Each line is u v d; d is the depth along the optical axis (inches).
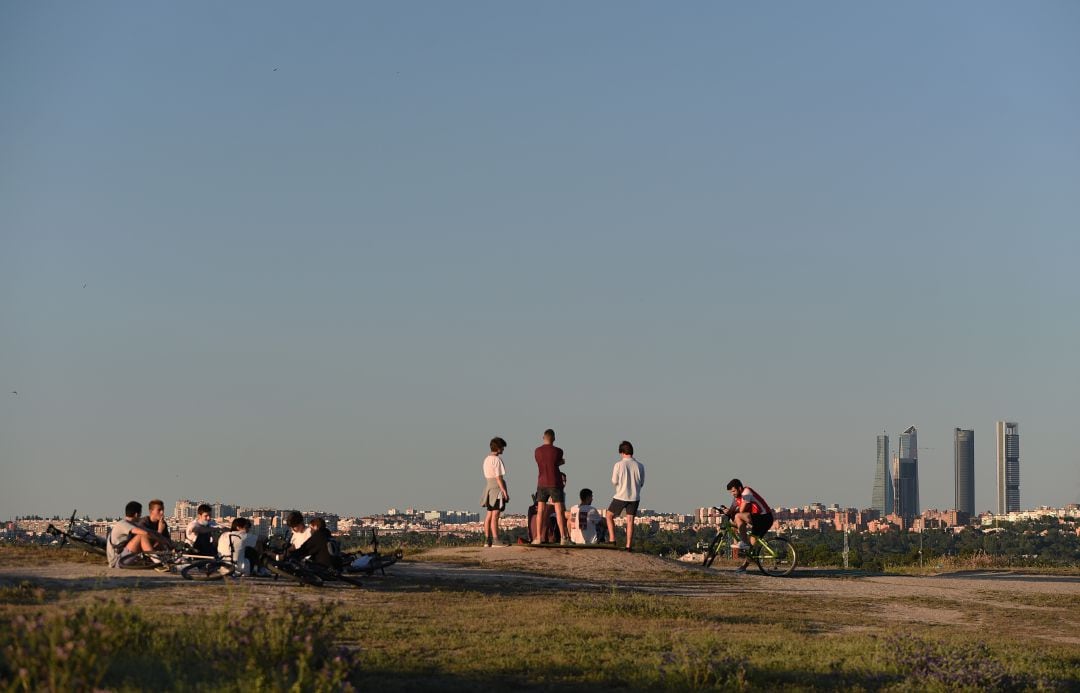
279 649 408.2
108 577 649.0
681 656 478.0
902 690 459.8
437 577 769.6
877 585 903.1
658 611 650.8
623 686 442.3
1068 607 795.4
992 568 1244.5
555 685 435.5
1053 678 504.4
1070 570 1187.3
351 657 410.9
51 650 343.9
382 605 618.2
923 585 911.7
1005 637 637.9
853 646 549.3
